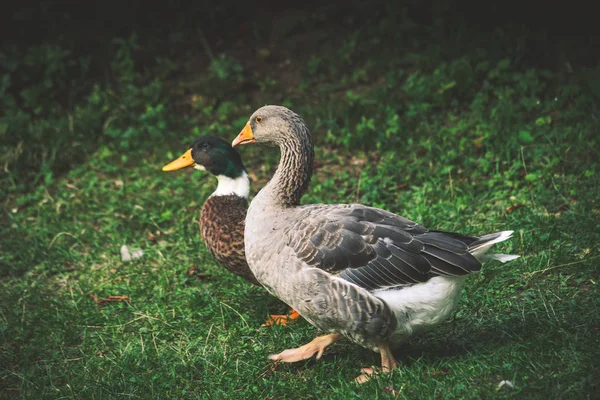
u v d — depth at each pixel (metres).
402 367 5.62
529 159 9.11
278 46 12.88
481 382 5.20
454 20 12.36
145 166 10.18
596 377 5.00
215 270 7.75
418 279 5.35
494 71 10.72
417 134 10.05
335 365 5.91
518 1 12.27
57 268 8.19
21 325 7.01
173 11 13.76
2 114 11.37
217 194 7.27
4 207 9.55
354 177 9.48
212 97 11.74
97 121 11.12
